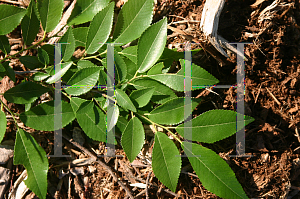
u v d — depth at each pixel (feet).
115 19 2.39
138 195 2.29
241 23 2.29
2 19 2.16
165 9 2.34
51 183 2.34
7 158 2.34
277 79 2.30
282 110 2.30
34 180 2.20
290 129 2.30
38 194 2.20
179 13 2.33
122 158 2.33
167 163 2.18
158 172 2.17
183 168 2.30
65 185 2.34
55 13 2.22
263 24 2.28
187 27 2.31
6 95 2.17
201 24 2.25
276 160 2.28
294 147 2.30
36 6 2.21
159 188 2.29
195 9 2.31
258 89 2.30
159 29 2.16
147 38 2.16
